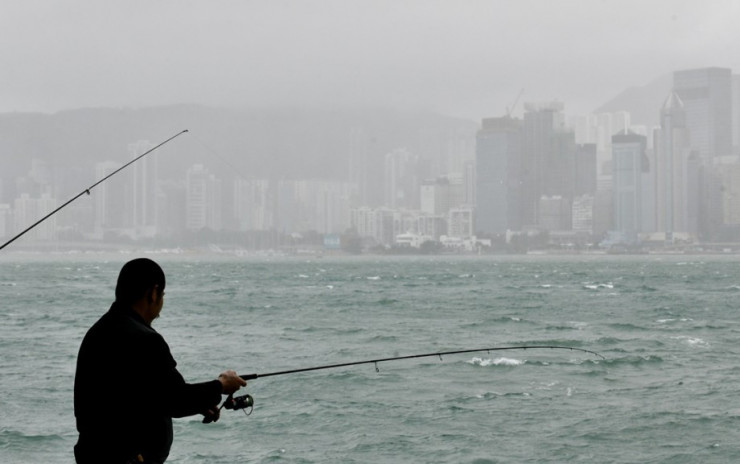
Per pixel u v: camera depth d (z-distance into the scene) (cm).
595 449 1697
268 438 1791
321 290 8931
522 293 8106
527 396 2236
